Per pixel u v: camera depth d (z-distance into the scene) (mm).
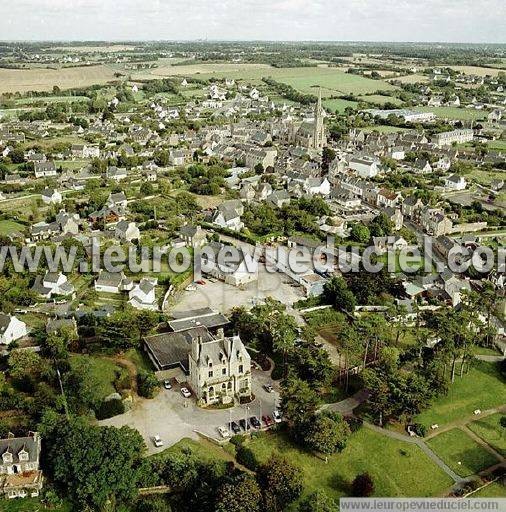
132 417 173375
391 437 168000
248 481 138875
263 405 180375
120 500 143125
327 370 184125
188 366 193000
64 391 176625
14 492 144000
